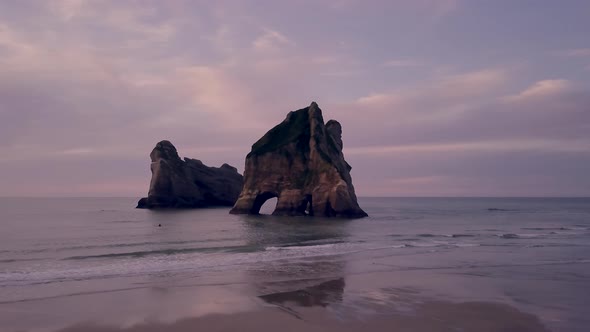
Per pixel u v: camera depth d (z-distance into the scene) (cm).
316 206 7088
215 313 1684
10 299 1823
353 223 5947
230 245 3488
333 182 6981
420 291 2055
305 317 1648
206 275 2353
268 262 2755
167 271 2444
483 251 3338
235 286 2111
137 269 2488
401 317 1658
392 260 2884
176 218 6906
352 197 7425
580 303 1870
